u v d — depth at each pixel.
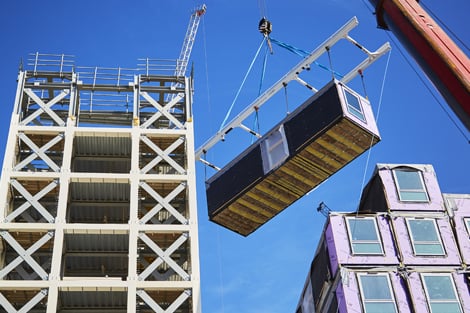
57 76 76.19
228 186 54.41
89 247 65.62
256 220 55.88
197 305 61.25
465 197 56.00
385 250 52.72
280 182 52.34
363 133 49.44
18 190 66.62
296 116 51.41
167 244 66.81
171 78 77.56
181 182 68.81
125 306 63.62
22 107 74.00
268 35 58.34
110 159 71.94
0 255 63.94
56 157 71.19
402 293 50.81
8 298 62.09
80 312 63.09
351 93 50.31
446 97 33.47
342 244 52.84
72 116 72.69
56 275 61.62
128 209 68.75
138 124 72.50
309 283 59.25
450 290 51.19
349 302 50.03
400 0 36.53
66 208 66.06
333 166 51.69
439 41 34.25
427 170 57.31
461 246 53.38
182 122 75.38
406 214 54.75
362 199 59.88
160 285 61.94
